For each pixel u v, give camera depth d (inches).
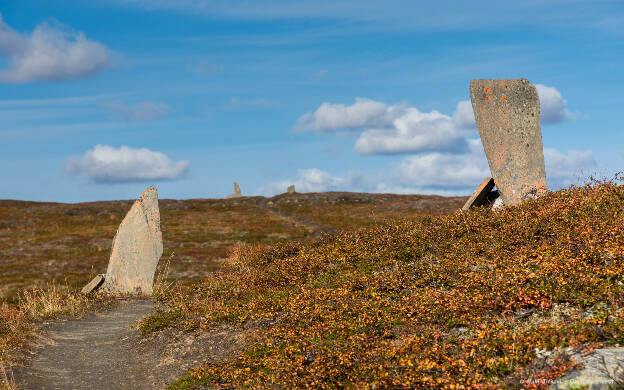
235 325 424.2
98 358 419.2
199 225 1943.9
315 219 2018.9
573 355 231.5
